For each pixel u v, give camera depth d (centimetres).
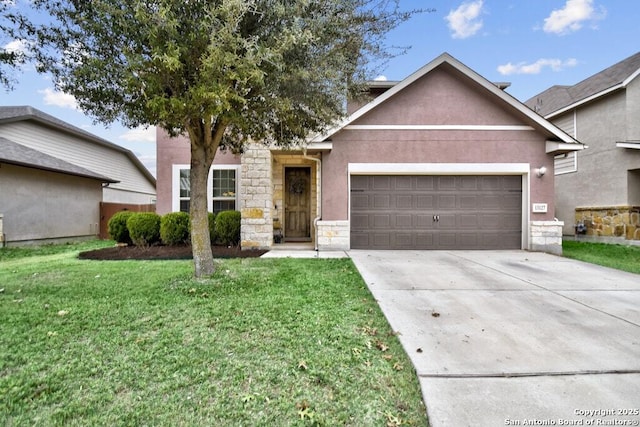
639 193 1125
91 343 307
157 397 230
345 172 910
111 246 1051
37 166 1163
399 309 417
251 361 279
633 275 616
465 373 268
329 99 550
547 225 901
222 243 980
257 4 434
